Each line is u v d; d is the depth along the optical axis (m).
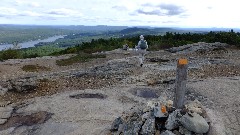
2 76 22.11
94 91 16.81
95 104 14.77
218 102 12.53
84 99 15.63
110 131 11.37
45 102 15.42
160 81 17.69
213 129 9.40
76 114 13.64
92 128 12.11
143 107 11.13
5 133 12.11
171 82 17.53
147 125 9.55
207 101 12.78
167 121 9.46
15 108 14.91
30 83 17.91
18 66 26.02
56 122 12.90
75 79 19.80
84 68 24.38
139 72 20.69
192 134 9.07
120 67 22.83
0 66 25.53
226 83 15.69
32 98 16.36
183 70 9.69
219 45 30.77
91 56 31.39
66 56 33.19
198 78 17.66
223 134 9.21
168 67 22.03
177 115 9.48
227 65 21.14
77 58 30.41
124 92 16.36
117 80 18.98
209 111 10.71
